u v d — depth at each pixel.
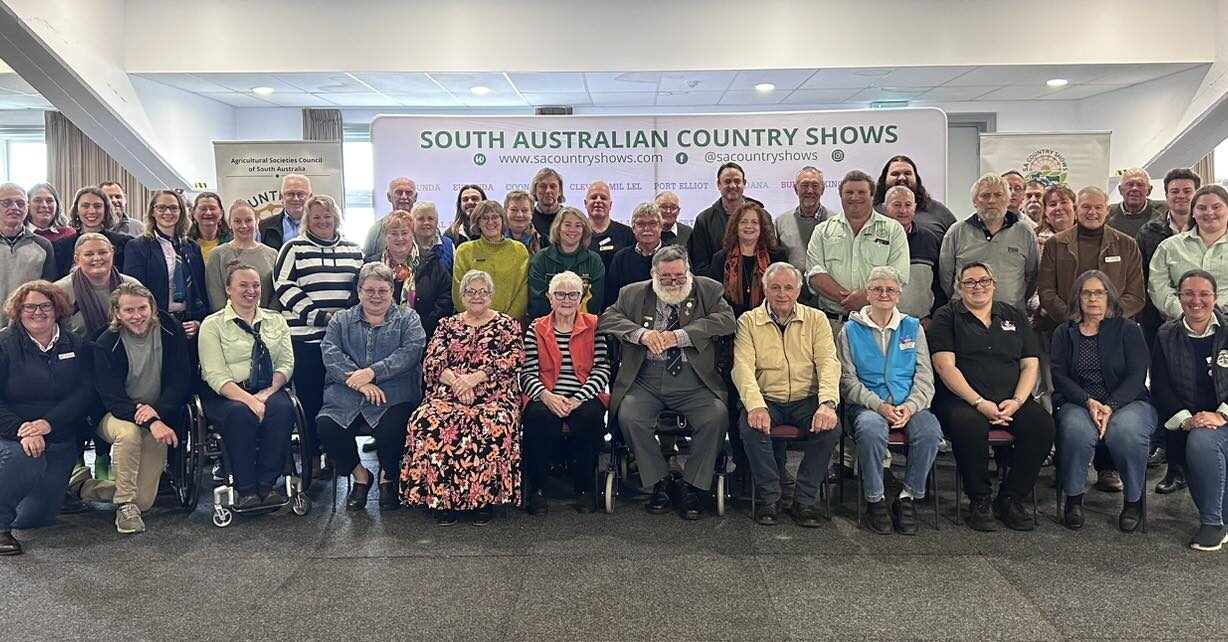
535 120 5.57
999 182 3.69
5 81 7.57
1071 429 3.22
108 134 7.11
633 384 3.55
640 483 3.88
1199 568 2.82
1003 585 2.69
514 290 3.96
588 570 2.85
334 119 9.01
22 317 3.23
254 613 2.51
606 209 4.33
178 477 3.53
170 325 3.47
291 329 3.73
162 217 3.87
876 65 6.96
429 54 7.02
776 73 7.14
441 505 3.29
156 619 2.48
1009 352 3.38
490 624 2.43
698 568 2.86
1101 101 8.46
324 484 3.92
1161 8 6.85
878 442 3.21
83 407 3.30
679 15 6.96
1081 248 3.79
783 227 4.20
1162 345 3.31
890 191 3.89
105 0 6.69
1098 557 2.93
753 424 3.26
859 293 3.61
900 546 3.06
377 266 3.61
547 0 6.95
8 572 2.85
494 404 3.43
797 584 2.71
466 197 4.73
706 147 5.55
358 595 2.64
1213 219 3.61
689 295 3.56
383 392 3.51
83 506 3.59
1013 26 6.90
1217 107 6.79
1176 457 3.21
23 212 3.81
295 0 6.96
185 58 6.99
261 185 5.85
